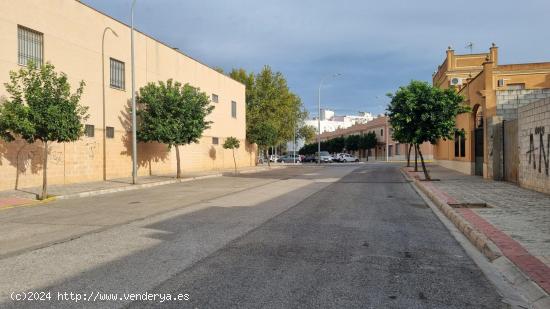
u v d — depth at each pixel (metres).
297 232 8.68
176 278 5.58
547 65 34.34
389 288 5.20
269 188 19.11
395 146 71.25
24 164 17.86
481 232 8.02
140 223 10.04
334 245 7.50
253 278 5.56
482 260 6.59
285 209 12.09
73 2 20.36
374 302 4.72
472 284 5.41
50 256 6.88
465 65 39.56
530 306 4.71
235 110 42.28
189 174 28.30
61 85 15.10
